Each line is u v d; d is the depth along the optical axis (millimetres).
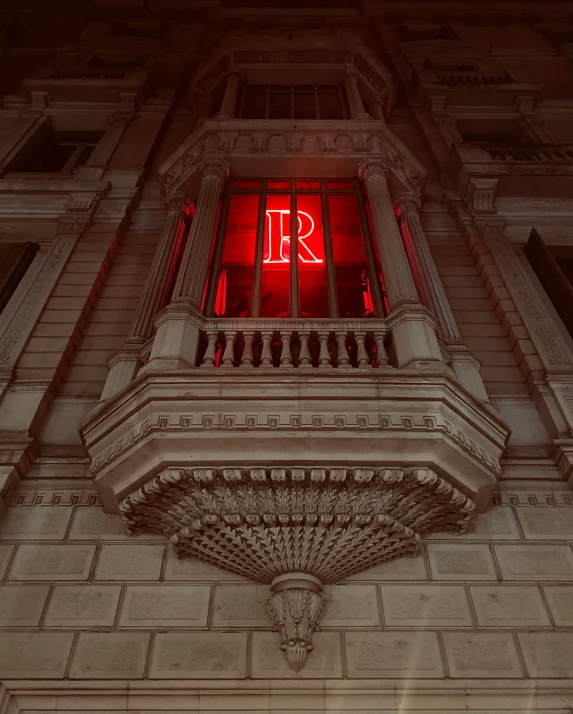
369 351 6512
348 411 5453
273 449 5328
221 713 4816
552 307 8203
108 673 4941
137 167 10789
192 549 5578
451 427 5516
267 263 7641
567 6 17109
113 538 5824
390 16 16828
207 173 8664
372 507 5398
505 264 8688
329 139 9117
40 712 4816
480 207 9656
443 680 4941
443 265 9062
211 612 5320
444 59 14617
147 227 9781
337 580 5527
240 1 17203
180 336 6109
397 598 5457
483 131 12930
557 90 14125
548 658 5105
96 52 14453
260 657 5039
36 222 9570
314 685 4891
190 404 5461
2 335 7500
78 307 7992
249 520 5285
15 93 14359
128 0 16688
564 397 6793
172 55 14562
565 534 5922
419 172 9594
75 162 11758
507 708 4875
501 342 7789
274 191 8602
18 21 16125
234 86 11258
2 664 4977
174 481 5312
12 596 5391
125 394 5715
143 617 5285
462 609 5395
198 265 7168
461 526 5848
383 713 4809
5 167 10844
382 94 12273
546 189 9859
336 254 7973
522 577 5625
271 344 6492
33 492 6098
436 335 6684
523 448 6508
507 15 16859
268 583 5492
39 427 6633
